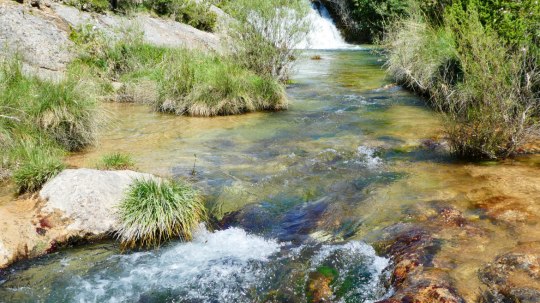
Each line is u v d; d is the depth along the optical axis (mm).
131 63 12531
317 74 15016
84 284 3996
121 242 4648
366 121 8820
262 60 12125
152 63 12469
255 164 6531
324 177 5992
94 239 4695
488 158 6324
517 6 7625
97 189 4980
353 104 10430
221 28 13836
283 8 12242
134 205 4859
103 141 7719
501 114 6270
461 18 8727
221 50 13523
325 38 26516
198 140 7789
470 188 5266
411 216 4695
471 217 4531
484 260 3719
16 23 11688
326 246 4406
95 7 15000
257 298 3756
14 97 6770
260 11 11938
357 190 5520
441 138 7359
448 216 4598
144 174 5609
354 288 3762
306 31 12680
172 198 4961
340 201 5246
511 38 7270
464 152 6387
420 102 10367
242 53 12250
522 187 5180
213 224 5000
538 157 6246
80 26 12953
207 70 10328
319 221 4875
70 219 4711
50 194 4938
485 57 6832
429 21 12289
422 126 8219
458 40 7930
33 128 6691
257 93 10078
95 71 11773
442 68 9984
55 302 3758
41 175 5340
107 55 12609
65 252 4496
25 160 5844
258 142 7629
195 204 5098
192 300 3766
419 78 11141
